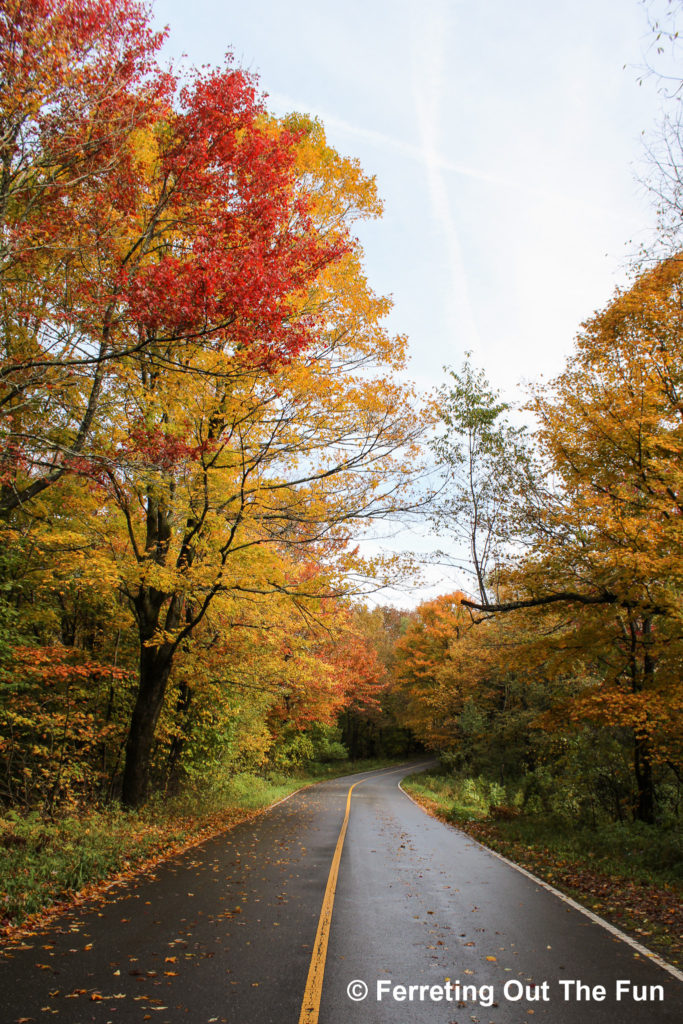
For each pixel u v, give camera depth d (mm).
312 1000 4594
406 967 5344
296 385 10656
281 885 8492
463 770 33438
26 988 4676
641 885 8922
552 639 12844
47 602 13695
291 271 7625
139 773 13734
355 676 40875
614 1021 4293
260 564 12578
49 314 7766
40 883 7473
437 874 9625
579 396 12797
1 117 6668
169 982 4871
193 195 7410
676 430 11602
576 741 16422
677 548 9938
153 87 7477
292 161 8023
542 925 6719
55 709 13227
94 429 9414
